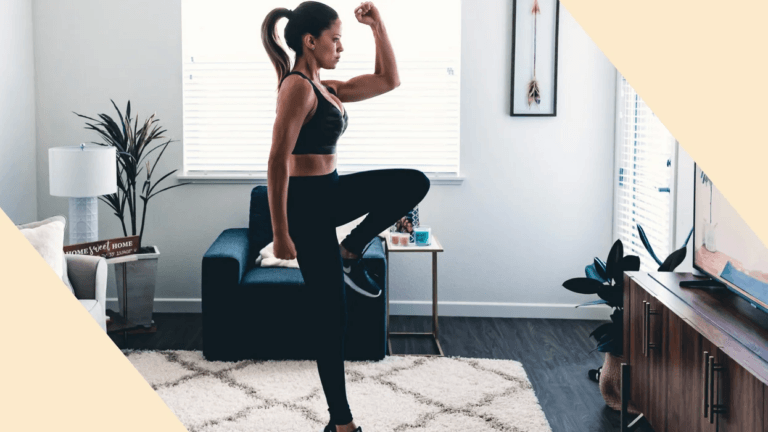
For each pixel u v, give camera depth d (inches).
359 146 173.5
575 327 167.2
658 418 89.4
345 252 85.0
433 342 154.7
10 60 161.0
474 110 169.5
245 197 173.8
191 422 110.8
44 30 170.4
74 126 172.4
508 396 122.3
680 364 81.4
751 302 79.5
